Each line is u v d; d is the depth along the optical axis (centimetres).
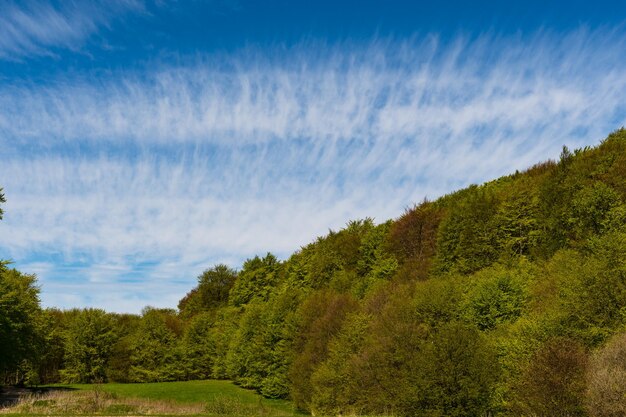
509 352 3033
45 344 5809
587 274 3256
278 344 5978
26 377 6150
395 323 4125
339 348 4525
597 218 4628
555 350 2311
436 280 4806
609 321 3039
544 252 5225
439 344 2538
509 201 6044
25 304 5003
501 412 2830
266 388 5731
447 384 2428
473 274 5622
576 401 2172
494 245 5862
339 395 4228
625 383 2020
